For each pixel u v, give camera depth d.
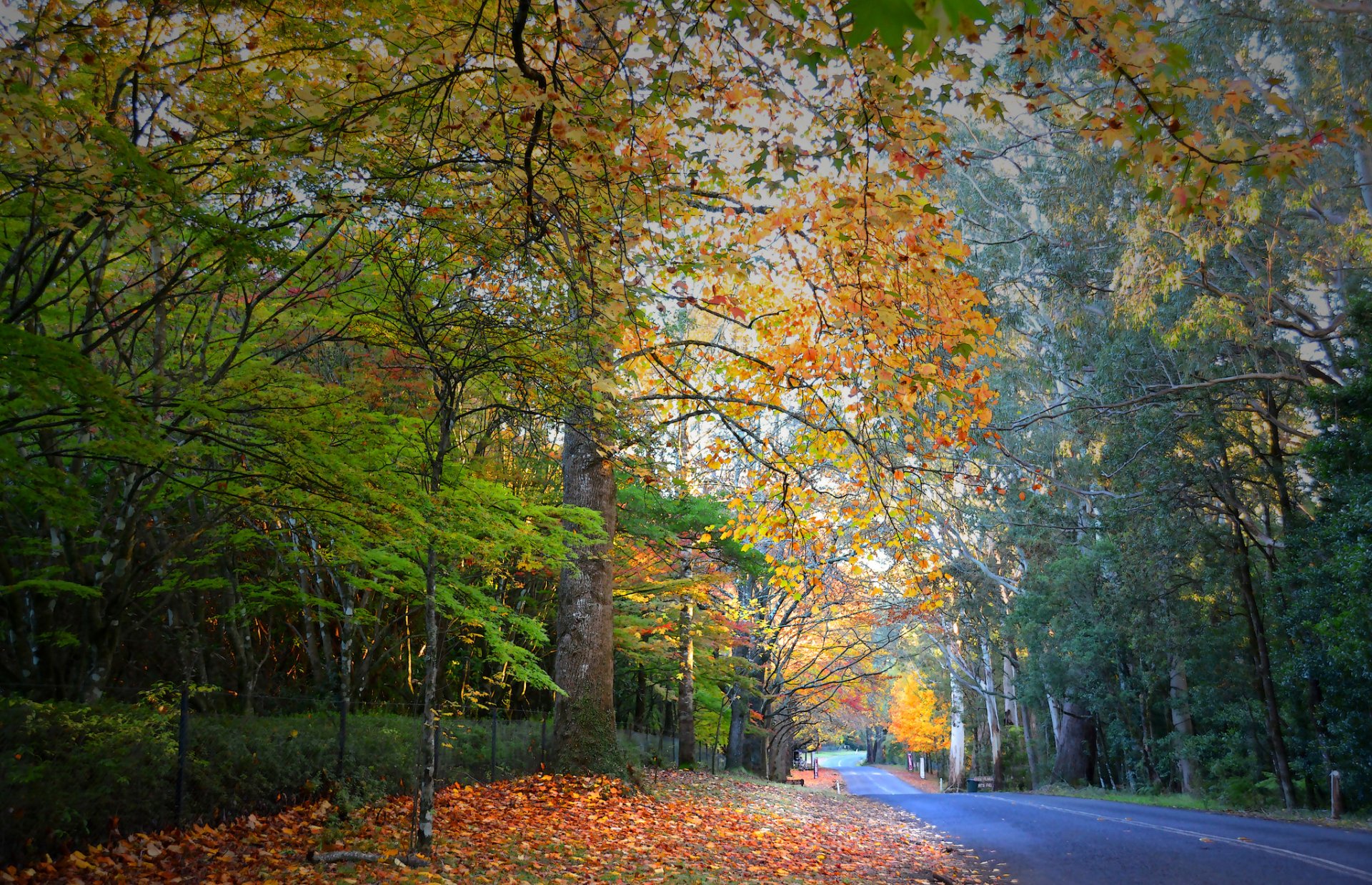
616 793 13.73
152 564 9.82
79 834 7.36
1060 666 31.16
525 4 5.08
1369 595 16.48
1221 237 19.25
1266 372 21.80
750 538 12.01
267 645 15.21
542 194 7.60
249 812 9.30
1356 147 19.91
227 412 6.60
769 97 6.46
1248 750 24.06
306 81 7.02
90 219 6.54
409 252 9.14
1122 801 23.91
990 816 18.33
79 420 5.84
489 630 11.77
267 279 9.51
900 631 38.22
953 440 10.96
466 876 7.77
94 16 6.32
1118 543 24.89
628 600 20.61
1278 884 8.74
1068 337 25.91
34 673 9.29
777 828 13.69
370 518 7.92
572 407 10.12
